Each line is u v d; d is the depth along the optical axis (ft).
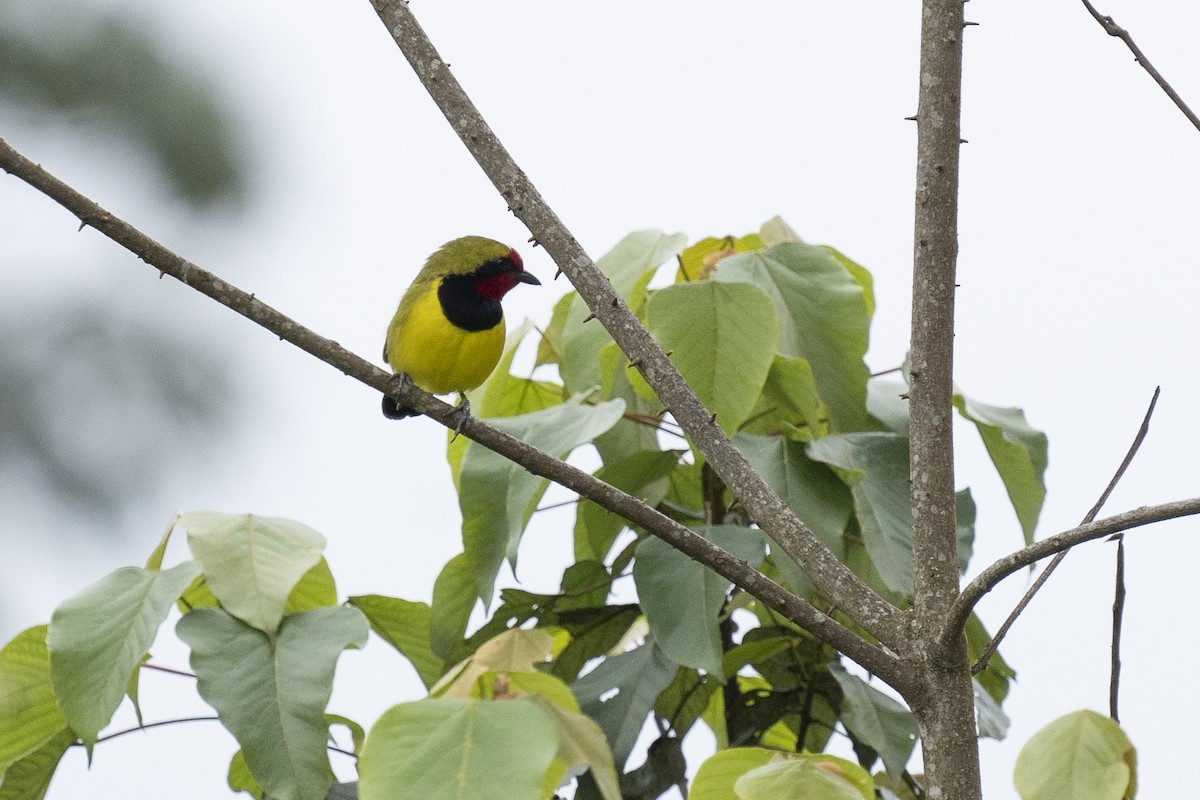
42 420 48.14
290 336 24.13
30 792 26.48
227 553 25.50
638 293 31.17
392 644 30.58
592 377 32.30
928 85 21.56
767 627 30.58
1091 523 18.47
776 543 21.93
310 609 26.30
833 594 21.30
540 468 22.77
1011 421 30.78
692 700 31.78
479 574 29.04
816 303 30.83
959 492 30.66
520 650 25.62
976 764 20.20
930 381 21.22
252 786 28.86
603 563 31.71
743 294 27.43
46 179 21.74
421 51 23.61
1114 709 20.83
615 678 28.66
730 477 22.30
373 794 20.90
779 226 33.78
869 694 27.84
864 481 29.27
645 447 33.45
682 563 27.20
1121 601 20.97
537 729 21.30
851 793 21.75
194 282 23.08
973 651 31.42
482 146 23.32
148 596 25.03
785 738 33.32
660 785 28.19
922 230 21.44
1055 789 19.40
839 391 30.53
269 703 23.90
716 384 27.58
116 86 47.21
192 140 48.01
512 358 34.81
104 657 24.25
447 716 21.54
